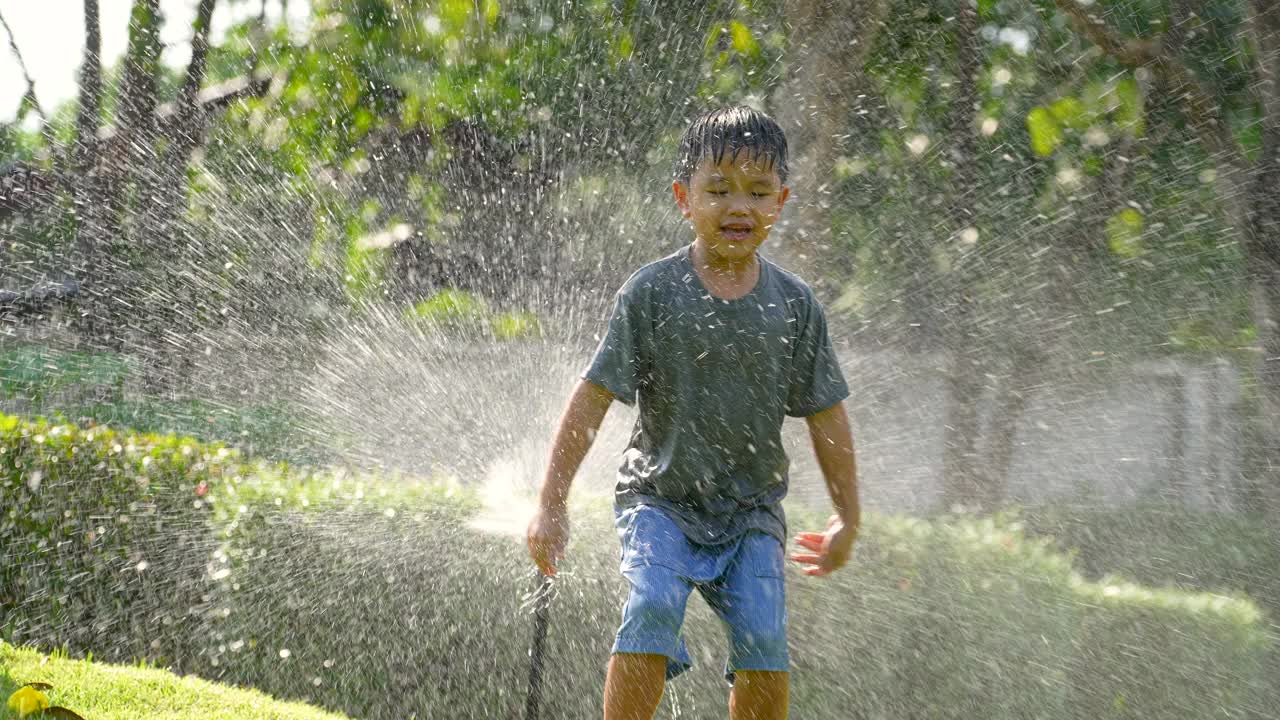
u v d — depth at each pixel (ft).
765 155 16.90
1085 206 50.52
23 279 66.59
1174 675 22.95
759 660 15.88
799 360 17.66
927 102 50.01
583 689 22.89
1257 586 35.55
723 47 49.57
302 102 71.51
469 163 66.74
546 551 16.99
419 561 24.79
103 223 67.56
